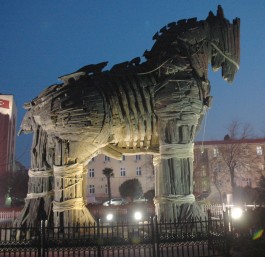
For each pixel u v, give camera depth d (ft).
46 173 32.94
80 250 26.68
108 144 34.32
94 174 169.07
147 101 33.83
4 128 137.08
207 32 36.04
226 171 136.67
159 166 35.40
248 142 141.18
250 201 103.30
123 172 168.25
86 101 31.55
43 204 32.50
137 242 26.55
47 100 32.14
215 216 35.99
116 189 166.71
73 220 30.48
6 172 132.57
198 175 133.69
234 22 37.91
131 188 131.75
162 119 33.24
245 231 32.27
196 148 137.18
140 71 34.96
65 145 31.50
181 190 32.42
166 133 33.17
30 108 34.76
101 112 31.89
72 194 31.07
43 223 26.45
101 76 34.09
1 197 129.59
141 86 33.96
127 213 65.21
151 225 26.63
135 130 33.60
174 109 32.83
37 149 33.76
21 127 35.50
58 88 32.60
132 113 33.32
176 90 33.04
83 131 31.22
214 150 139.03
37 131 34.06
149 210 70.33
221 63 36.65
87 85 32.68
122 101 33.17
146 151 35.53
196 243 27.91
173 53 34.42
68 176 31.14
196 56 35.09
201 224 28.86
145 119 33.71
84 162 32.45
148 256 27.48
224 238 27.94
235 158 136.67
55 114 31.35
